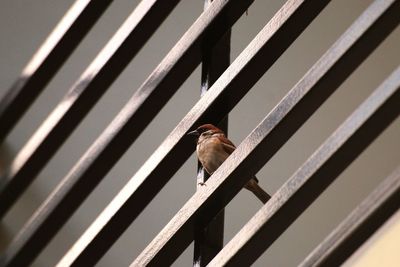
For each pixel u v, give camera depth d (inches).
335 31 333.1
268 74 330.0
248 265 115.0
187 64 140.6
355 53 104.6
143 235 318.7
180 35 327.6
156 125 325.1
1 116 203.5
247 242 109.7
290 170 328.5
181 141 131.3
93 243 140.9
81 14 185.9
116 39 161.2
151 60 326.6
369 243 88.6
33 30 326.3
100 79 165.0
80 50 326.0
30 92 200.1
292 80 328.8
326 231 327.3
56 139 177.9
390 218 88.0
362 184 333.1
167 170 134.9
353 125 99.1
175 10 330.0
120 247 316.5
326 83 107.7
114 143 147.9
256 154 115.0
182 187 325.7
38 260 309.9
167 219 320.8
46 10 329.7
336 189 332.8
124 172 321.4
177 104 327.3
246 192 327.6
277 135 112.9
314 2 118.5
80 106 170.7
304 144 331.6
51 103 321.7
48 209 161.0
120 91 325.1
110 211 138.9
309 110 111.3
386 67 336.2
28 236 163.8
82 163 153.9
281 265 322.0
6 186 184.4
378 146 338.3
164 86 141.0
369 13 102.8
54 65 195.5
